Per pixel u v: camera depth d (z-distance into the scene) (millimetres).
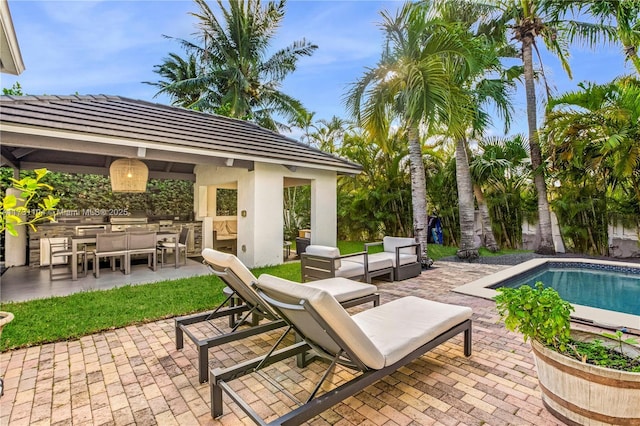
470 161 10727
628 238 9047
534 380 2738
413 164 8016
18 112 5180
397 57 7359
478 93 9023
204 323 4105
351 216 13367
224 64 17391
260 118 17781
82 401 2498
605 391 1930
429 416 2291
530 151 10055
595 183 9188
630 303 5738
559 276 7574
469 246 9047
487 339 3562
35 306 4648
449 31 7281
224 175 9016
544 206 9742
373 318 2963
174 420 2285
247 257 8008
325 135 16422
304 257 5719
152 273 7020
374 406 2408
